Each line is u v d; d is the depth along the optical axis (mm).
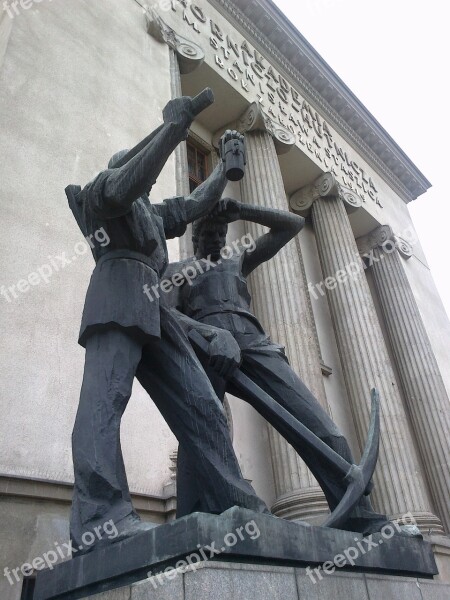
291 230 4117
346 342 14703
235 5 16547
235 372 3256
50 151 8359
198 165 14641
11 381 6293
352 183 18828
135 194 2807
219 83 14148
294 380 3537
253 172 13672
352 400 13969
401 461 12359
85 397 2734
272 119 15516
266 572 2197
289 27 17766
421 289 19922
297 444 3254
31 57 9078
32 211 7613
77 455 2584
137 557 2195
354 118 20484
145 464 7047
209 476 2680
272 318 11500
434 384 16453
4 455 5801
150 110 10812
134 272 3051
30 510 5605
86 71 9969
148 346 3000
